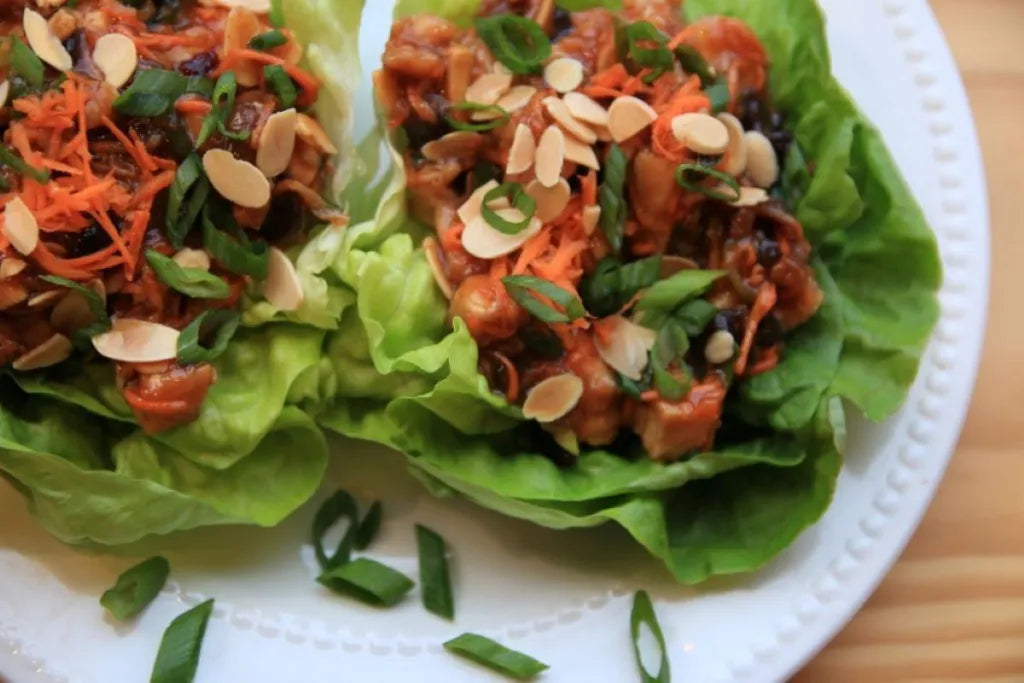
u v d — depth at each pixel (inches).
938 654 20.5
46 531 19.3
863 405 19.4
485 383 19.0
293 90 19.0
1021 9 22.2
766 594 19.3
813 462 19.4
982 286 19.9
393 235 19.6
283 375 19.2
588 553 19.8
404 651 19.3
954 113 20.2
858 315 19.8
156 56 19.0
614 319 19.3
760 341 19.5
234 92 18.8
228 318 19.1
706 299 19.4
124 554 19.4
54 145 18.5
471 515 20.0
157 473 19.2
